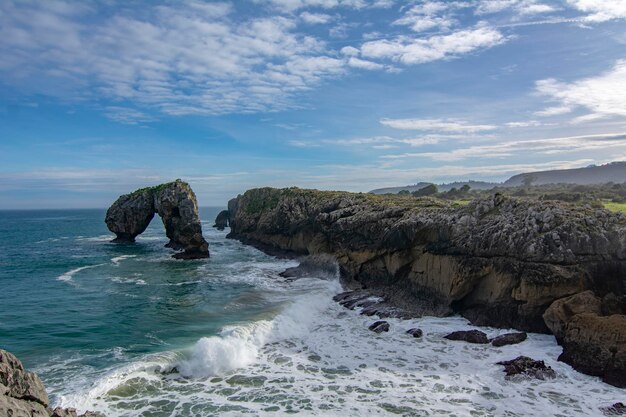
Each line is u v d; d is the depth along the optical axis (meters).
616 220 30.00
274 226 74.19
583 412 18.41
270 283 46.25
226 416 17.72
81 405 18.20
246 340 26.09
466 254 33.25
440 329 29.64
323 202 65.75
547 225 30.83
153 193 81.56
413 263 38.97
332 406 18.67
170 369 22.12
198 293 40.84
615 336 21.58
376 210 50.47
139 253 71.62
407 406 18.77
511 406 18.91
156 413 17.95
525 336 27.22
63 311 33.59
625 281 27.61
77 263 60.41
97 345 25.64
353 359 24.30
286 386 20.70
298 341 27.36
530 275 28.80
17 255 68.81
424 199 58.56
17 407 12.30
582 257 28.44
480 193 117.31
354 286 44.22
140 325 29.84
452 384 21.06
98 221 189.88
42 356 23.69
